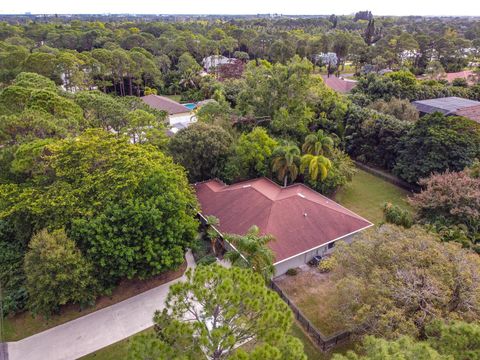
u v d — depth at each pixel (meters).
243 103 44.75
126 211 20.62
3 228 24.92
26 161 24.22
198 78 78.69
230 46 105.25
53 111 35.31
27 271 18.58
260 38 104.69
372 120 41.53
